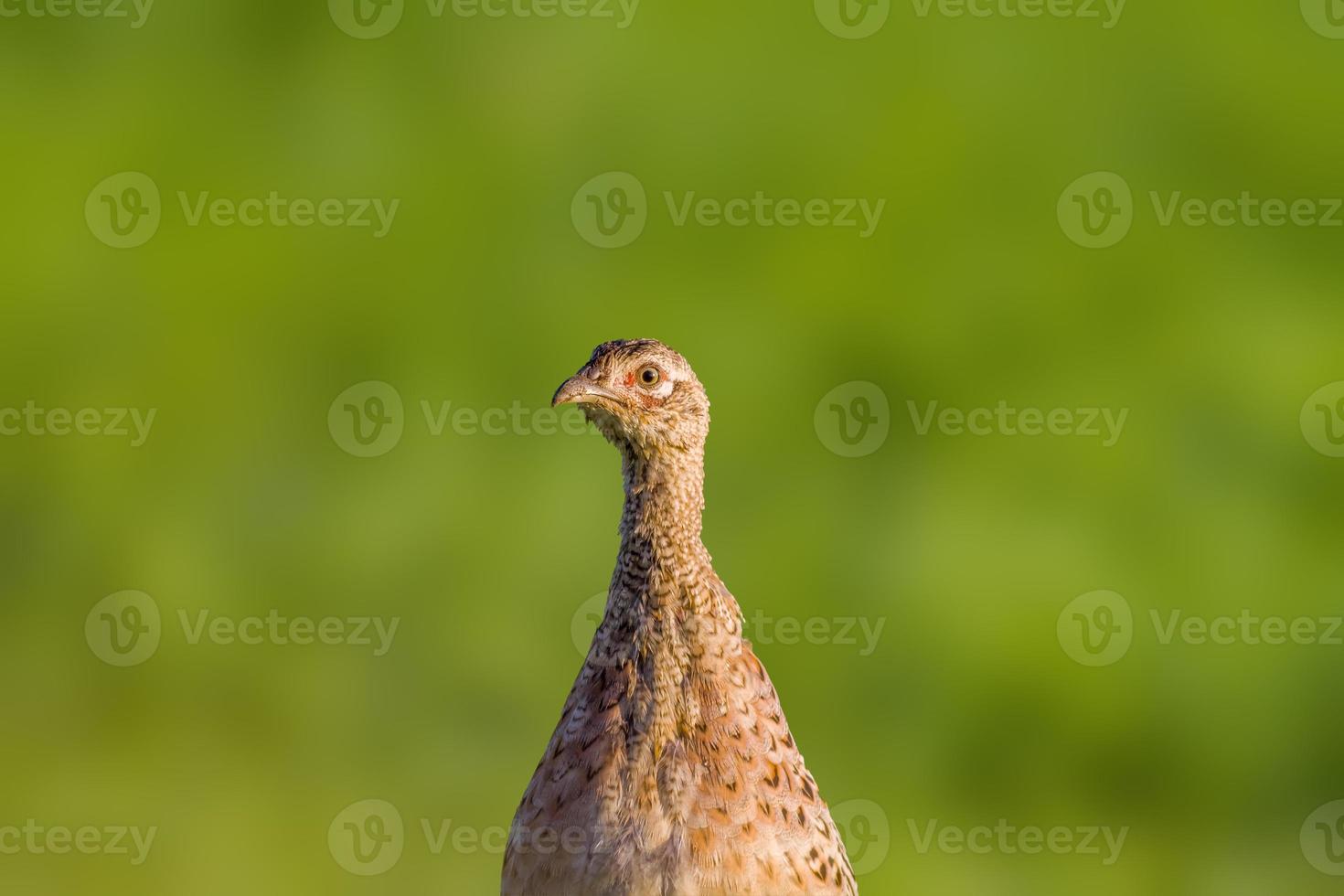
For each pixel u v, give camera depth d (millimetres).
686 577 9875
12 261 28391
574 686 10055
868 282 27422
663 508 9992
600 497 27062
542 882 9703
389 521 27219
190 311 28516
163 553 27688
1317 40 28203
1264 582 26109
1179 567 26109
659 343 10344
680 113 28156
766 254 27812
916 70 28188
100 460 28328
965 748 25781
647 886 9383
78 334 28688
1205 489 26562
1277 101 27984
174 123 28891
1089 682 25656
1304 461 26766
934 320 27422
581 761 9672
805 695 26047
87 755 27219
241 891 23781
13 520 28344
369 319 28234
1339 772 25844
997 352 27641
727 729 9586
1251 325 27188
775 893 9461
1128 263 27812
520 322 27859
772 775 9625
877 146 27844
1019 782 25844
